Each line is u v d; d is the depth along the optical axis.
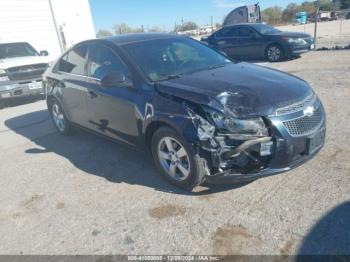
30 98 10.50
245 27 12.87
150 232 2.97
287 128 3.03
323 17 41.03
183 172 3.42
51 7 17.97
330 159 3.84
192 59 4.36
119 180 3.99
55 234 3.12
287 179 3.54
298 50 11.64
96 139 5.60
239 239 2.74
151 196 3.54
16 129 6.93
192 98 3.18
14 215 3.54
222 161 3.05
